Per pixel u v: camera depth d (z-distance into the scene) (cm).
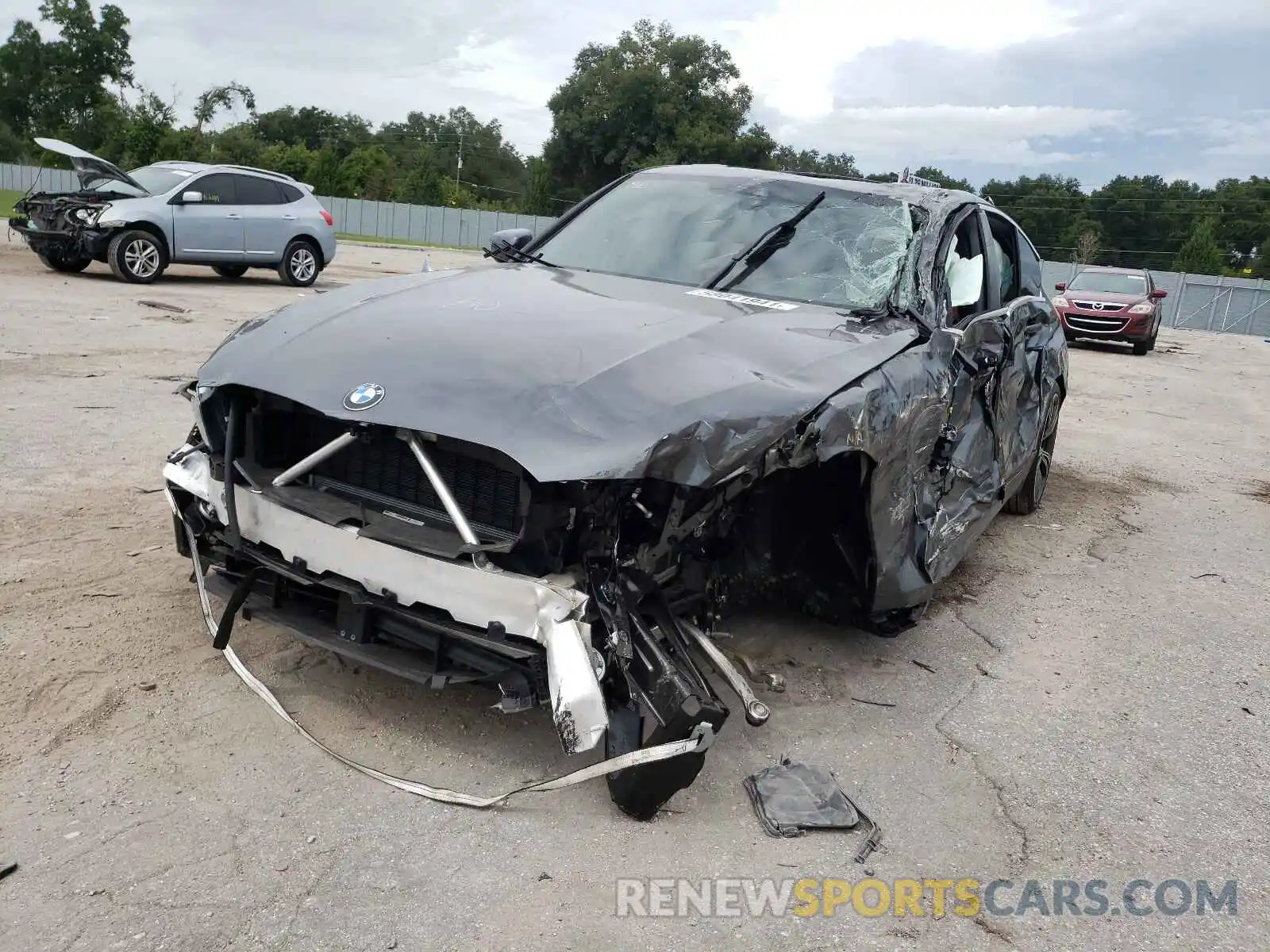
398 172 7044
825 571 352
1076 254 7138
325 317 337
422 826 264
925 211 434
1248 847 293
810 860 266
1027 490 625
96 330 968
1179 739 358
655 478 251
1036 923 251
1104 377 1491
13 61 8438
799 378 296
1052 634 448
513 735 310
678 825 275
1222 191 8181
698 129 5538
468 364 284
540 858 256
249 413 313
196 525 330
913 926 245
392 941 222
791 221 422
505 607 260
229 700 315
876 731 339
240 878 237
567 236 454
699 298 372
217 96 5300
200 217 1414
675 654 284
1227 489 776
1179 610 495
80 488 501
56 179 4875
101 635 348
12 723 292
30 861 236
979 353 411
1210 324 3994
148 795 265
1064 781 321
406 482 289
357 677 336
